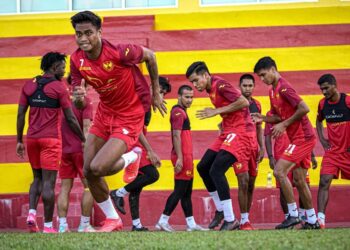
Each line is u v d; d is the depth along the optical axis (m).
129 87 14.48
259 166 23.86
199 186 24.16
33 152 18.66
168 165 24.23
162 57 25.17
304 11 25.22
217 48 25.20
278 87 18.42
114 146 14.35
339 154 20.03
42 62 18.81
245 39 25.20
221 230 18.25
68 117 18.59
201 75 19.16
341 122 20.09
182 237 14.12
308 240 12.76
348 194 23.16
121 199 20.17
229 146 19.19
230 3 25.62
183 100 21.16
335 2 25.28
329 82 20.02
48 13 26.05
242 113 19.50
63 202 19.42
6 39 25.64
